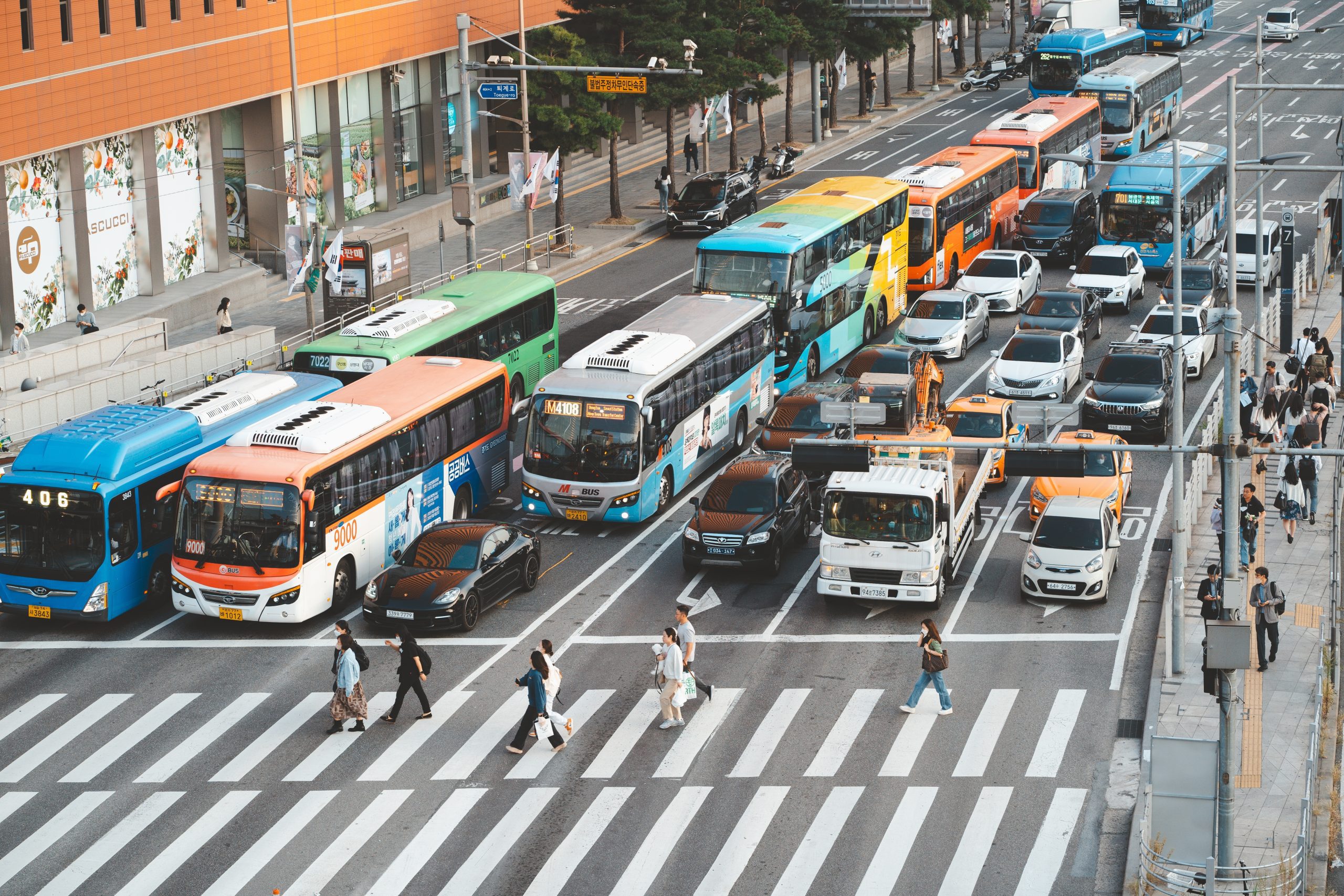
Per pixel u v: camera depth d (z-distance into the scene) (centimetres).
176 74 6022
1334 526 3938
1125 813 2738
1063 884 2516
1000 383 5106
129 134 5981
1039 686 3253
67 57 5491
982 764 2919
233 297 6331
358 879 2556
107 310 5903
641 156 9019
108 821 2752
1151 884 2444
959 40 11962
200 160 6400
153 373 4966
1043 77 9762
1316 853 2588
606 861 2600
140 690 3281
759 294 5109
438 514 4097
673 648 3030
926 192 6238
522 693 3253
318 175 7050
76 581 3509
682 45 7188
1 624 3662
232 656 3456
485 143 8244
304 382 4275
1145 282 6781
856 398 4303
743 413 4838
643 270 6781
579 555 4041
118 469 3531
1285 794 2777
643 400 4103
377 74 7388
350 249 5872
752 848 2633
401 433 3903
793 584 3844
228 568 3509
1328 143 8806
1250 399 4591
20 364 4819
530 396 5141
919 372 4688
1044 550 3681
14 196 5434
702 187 7381
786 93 9638
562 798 2816
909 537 3572
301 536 3497
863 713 3134
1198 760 2453
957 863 2581
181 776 2909
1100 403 4844
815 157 9062
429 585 3531
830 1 9094
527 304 5147
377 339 4497
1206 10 12225
